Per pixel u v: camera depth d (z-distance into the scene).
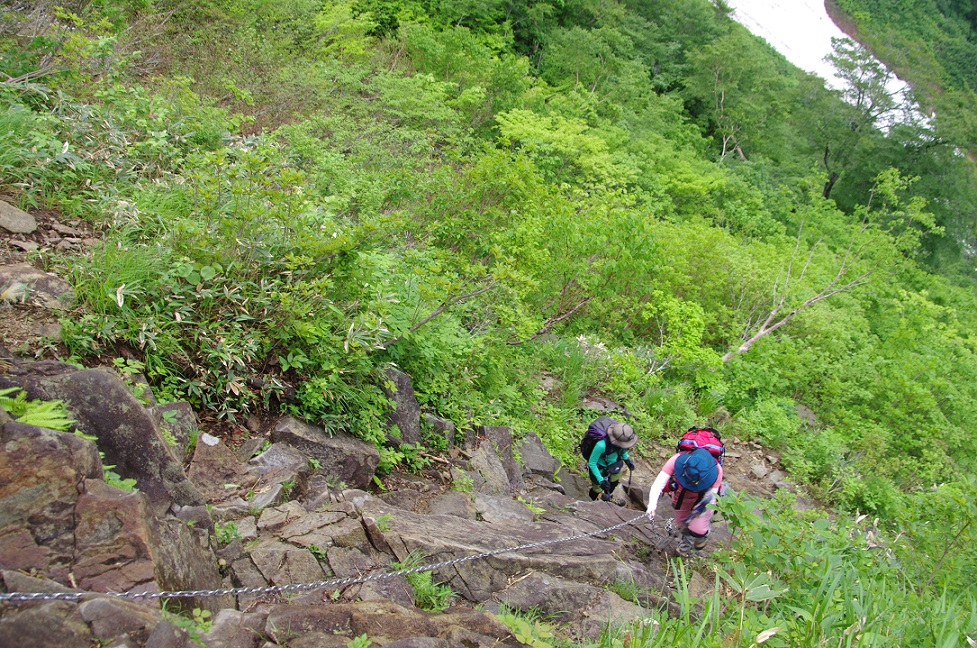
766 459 10.54
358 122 13.03
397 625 3.36
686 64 31.66
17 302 4.55
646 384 10.45
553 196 9.78
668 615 4.46
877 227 15.54
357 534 4.21
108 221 5.96
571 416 8.77
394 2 21.69
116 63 8.21
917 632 4.33
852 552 5.47
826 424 12.66
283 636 3.11
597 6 28.31
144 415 3.77
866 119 32.56
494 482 6.27
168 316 4.93
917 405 12.63
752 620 4.12
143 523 3.08
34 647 2.40
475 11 22.91
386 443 5.75
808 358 13.08
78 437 3.17
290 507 4.29
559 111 20.02
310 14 16.77
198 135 7.87
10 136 6.19
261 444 4.75
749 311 14.12
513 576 4.47
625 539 5.82
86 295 4.81
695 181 20.67
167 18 12.28
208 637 3.00
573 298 10.41
